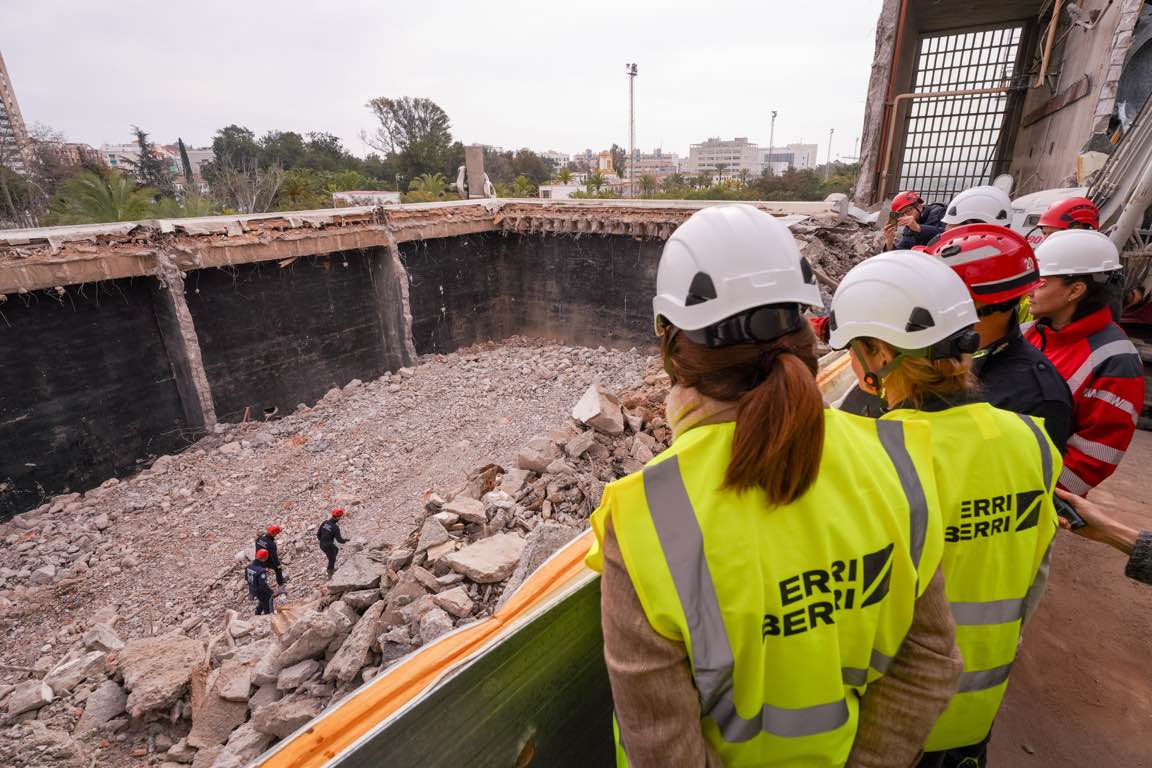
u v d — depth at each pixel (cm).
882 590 90
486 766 120
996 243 167
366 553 471
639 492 85
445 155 8094
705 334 87
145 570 1048
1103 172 677
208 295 1567
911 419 117
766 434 76
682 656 81
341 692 337
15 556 1095
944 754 150
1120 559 375
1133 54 908
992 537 122
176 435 1554
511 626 118
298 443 1538
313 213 1842
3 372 1245
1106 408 218
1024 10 1406
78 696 491
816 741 88
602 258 2261
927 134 1619
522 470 530
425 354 2267
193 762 355
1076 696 278
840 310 141
